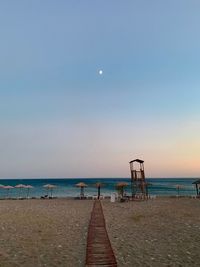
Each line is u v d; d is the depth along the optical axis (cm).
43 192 9669
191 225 1955
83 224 2030
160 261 1078
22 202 4481
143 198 4744
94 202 4244
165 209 3023
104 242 1292
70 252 1213
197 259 1107
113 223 2066
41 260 1087
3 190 10875
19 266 1010
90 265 941
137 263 1050
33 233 1658
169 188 11281
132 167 4862
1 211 2877
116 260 1086
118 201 4434
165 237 1543
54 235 1602
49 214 2628
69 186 13650
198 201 4309
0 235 1591
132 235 1602
